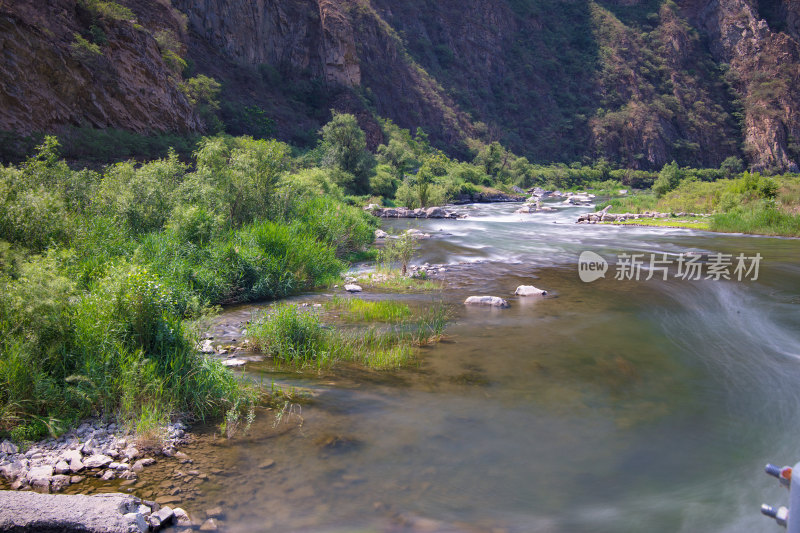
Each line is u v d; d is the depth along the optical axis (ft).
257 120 187.93
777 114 443.32
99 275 24.81
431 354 22.90
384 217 115.96
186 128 116.57
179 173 47.14
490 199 198.39
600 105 444.96
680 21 517.14
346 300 33.71
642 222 101.04
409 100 315.78
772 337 26.18
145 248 33.17
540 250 62.75
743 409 17.34
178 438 14.34
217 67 204.33
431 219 112.06
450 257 56.80
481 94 417.69
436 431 15.21
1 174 31.07
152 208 40.22
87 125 91.61
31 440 13.76
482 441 14.67
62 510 10.16
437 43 423.64
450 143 326.24
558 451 14.21
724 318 30.04
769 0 540.52
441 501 11.64
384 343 24.25
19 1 83.82
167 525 10.39
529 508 11.50
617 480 12.79
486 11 467.93
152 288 18.86
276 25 245.45
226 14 218.79
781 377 20.43
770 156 427.74
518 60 464.24
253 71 222.48
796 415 16.84
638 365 21.63
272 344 22.68
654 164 404.16
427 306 32.94
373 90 299.17
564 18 523.29
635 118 422.82
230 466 12.91
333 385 18.79
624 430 15.60
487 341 25.02
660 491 12.37
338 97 244.22
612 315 30.73
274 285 35.81
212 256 34.50
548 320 29.40
